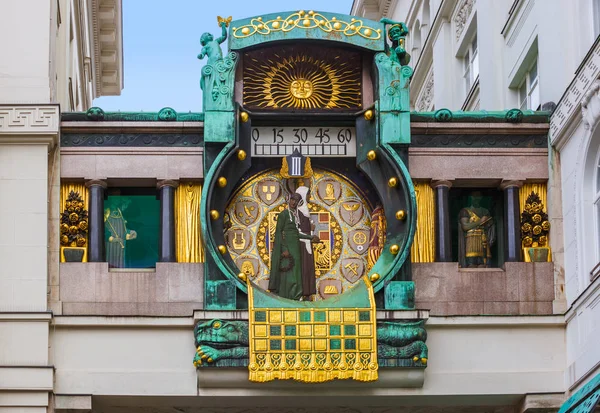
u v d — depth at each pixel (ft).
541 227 100.01
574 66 103.24
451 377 97.35
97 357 96.02
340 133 101.19
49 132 97.50
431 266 98.84
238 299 96.73
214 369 94.99
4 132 97.30
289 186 100.53
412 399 97.76
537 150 100.99
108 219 99.86
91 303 96.78
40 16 100.37
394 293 96.73
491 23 132.05
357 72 101.65
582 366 94.48
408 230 97.09
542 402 97.35
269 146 100.73
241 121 99.40
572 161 98.17
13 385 93.97
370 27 100.78
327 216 100.37
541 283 99.14
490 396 97.81
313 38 99.71
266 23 100.01
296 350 95.09
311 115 100.01
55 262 97.25
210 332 94.99
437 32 158.10
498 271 99.14
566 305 98.73
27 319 95.14
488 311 98.48
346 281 99.40
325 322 95.61
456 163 100.27
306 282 97.96
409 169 99.91
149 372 95.96
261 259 99.30
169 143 99.25
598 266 94.17
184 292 97.25
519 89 127.65
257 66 100.99
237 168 99.04
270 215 99.96
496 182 100.89
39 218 96.84
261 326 95.30
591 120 94.12
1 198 96.94
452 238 101.71
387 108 98.94
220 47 99.60
